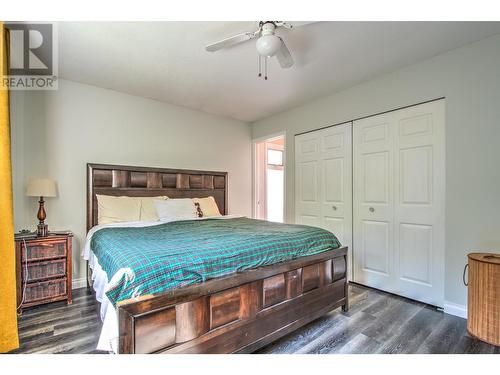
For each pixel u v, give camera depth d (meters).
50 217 2.88
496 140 2.13
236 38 1.89
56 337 1.93
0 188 1.63
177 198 3.79
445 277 2.41
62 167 2.96
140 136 3.55
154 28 2.03
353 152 3.23
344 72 2.84
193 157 4.11
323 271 2.20
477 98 2.23
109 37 2.14
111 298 1.30
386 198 2.90
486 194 2.18
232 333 1.59
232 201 4.61
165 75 2.90
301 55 2.47
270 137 4.48
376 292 2.90
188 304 1.42
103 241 2.10
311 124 3.77
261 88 3.28
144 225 2.80
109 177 3.23
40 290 2.43
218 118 4.44
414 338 1.95
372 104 3.02
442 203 2.46
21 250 2.36
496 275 1.84
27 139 2.76
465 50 2.31
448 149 2.40
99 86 3.20
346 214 3.31
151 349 1.29
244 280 1.65
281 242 2.00
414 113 2.66
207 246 1.72
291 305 1.93
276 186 5.86
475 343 1.88
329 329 2.09
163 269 1.40
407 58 2.54
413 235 2.67
